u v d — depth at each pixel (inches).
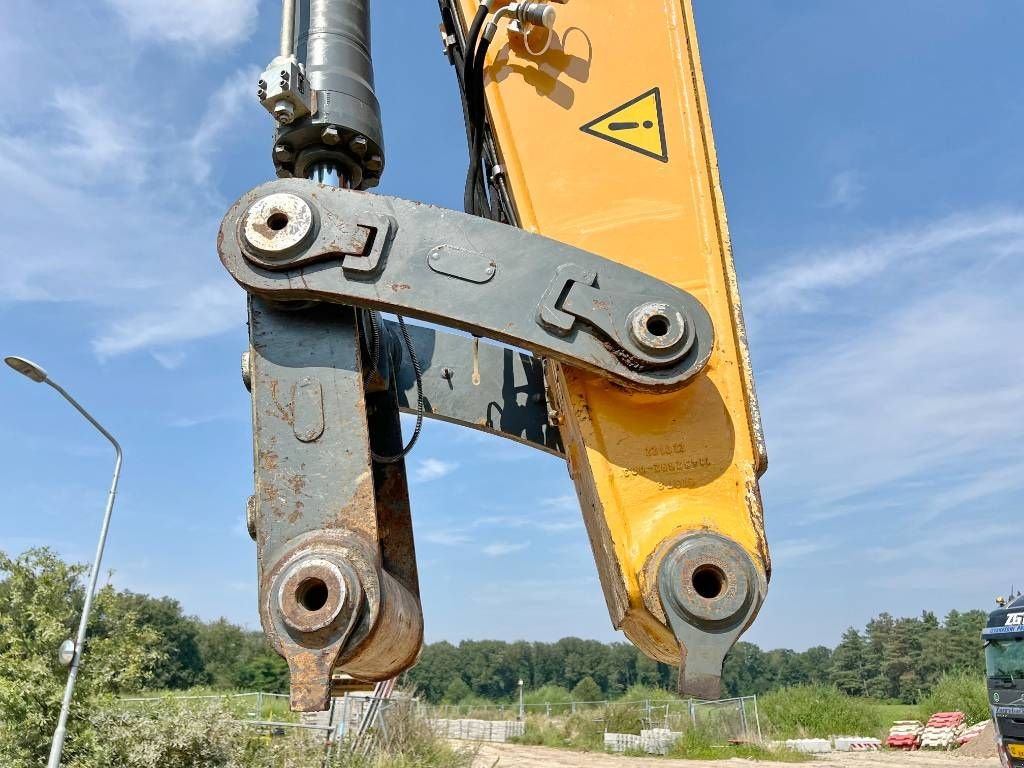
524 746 900.6
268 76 97.8
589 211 95.7
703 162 96.3
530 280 86.1
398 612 82.8
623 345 83.2
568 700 1445.6
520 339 84.6
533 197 96.7
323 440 84.9
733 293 91.1
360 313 102.9
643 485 82.3
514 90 101.4
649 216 94.7
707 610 72.3
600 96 100.0
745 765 673.0
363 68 106.5
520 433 126.4
